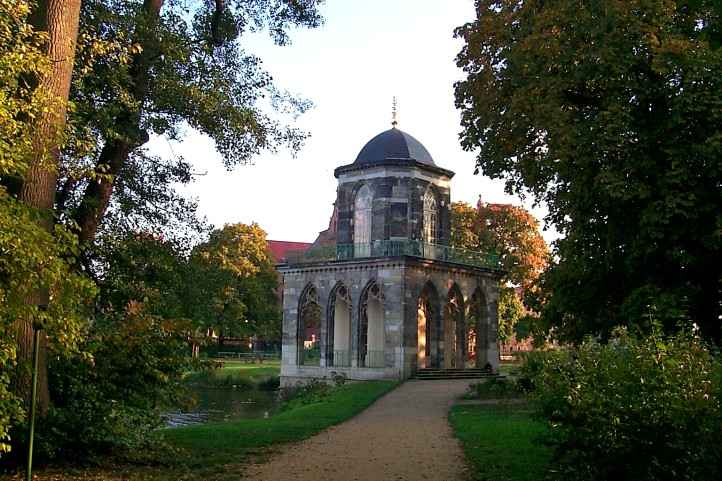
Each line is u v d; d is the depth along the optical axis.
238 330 69.19
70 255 11.51
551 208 22.83
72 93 15.55
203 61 18.95
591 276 19.80
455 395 30.42
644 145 16.73
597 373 9.25
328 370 43.62
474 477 11.80
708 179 16.31
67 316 9.30
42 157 10.56
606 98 18.02
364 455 14.25
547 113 18.89
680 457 8.48
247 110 19.30
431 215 46.44
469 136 23.02
